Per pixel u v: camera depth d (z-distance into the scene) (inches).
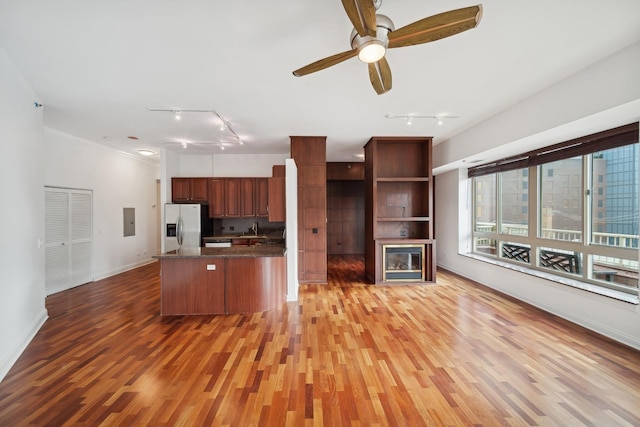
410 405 79.3
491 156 185.0
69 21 79.4
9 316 100.7
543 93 127.9
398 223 221.1
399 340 118.6
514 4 75.0
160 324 137.0
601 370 94.9
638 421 72.5
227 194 260.5
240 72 110.4
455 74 113.3
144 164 280.5
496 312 149.6
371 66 82.0
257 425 72.2
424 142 215.9
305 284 209.5
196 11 75.9
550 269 161.0
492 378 91.4
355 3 57.4
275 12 76.9
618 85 97.7
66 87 122.0
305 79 116.8
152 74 111.4
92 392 85.0
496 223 206.4
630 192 120.0
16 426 71.5
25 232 115.8
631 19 80.7
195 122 171.0
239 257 148.9
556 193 156.9
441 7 76.7
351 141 222.2
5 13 75.4
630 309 110.8
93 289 196.2
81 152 207.0
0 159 96.2
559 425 71.4
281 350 110.7
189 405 79.5
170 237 239.1
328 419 74.2
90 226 215.5
